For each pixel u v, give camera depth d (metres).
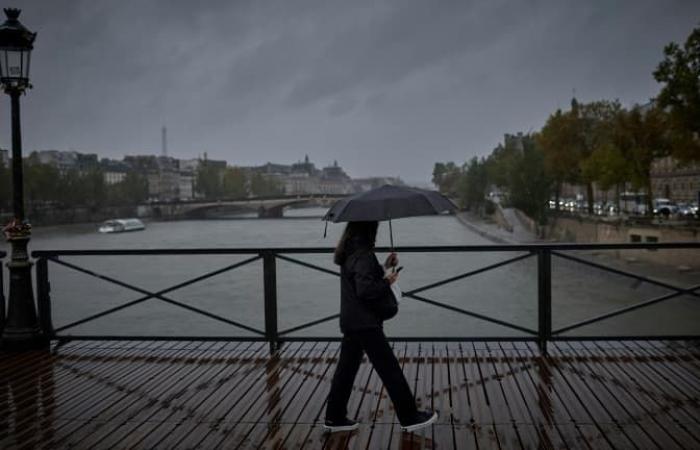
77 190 124.50
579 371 6.82
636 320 17.38
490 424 5.44
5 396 6.45
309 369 7.13
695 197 75.31
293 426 5.51
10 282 8.24
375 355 5.10
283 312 17.58
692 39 34.22
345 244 5.05
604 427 5.32
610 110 59.38
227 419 5.70
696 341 7.89
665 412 5.60
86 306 14.88
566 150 59.94
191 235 90.38
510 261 7.52
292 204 146.88
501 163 94.69
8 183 104.38
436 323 15.80
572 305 18.36
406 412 5.18
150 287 20.19
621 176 46.84
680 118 35.06
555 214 65.62
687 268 27.81
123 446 5.17
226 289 20.47
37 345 8.27
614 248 7.23
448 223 107.69
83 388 6.66
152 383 6.78
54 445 5.22
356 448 5.04
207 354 7.85
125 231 101.50
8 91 8.09
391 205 4.65
